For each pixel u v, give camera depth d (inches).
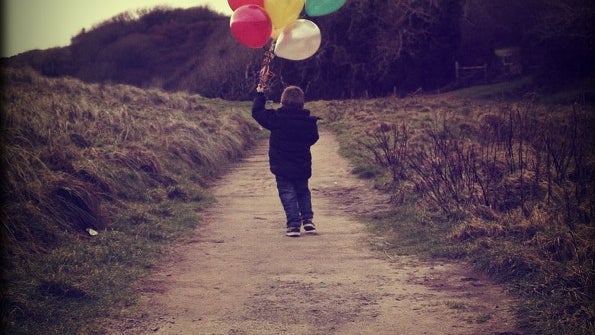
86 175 355.9
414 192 381.7
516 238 265.4
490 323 189.3
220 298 219.3
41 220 277.3
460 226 288.8
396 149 515.8
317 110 1101.7
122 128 512.7
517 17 1457.9
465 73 1540.4
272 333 187.2
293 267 255.9
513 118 628.4
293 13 279.3
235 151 642.8
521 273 226.8
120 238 294.4
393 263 258.7
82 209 309.3
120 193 369.4
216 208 390.3
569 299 193.2
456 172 378.9
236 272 250.7
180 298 219.6
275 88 1561.3
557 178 349.4
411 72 1572.3
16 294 203.5
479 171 396.5
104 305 210.7
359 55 1579.7
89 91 703.7
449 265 253.0
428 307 205.0
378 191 418.6
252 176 522.6
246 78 1590.8
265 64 300.8
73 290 217.8
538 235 253.4
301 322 195.3
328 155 601.3
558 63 1120.8
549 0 1225.4
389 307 206.4
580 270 207.8
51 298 211.0
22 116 417.1
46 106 499.5
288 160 309.0
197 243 300.2
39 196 292.7
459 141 526.0
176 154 506.9
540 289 208.5
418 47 1569.9
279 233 319.0
